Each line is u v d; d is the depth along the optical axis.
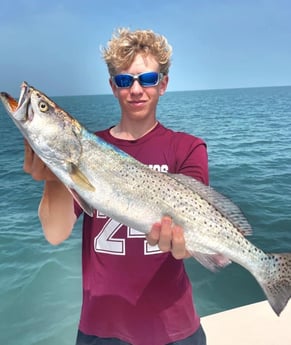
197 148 0.92
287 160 5.46
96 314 0.89
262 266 0.91
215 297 1.77
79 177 0.82
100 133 0.98
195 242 0.87
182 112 17.31
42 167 0.84
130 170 0.85
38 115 0.81
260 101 29.06
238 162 5.35
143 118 0.92
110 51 0.89
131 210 0.85
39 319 1.66
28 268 2.11
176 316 0.88
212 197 0.88
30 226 2.80
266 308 1.40
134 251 0.88
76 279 1.98
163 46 0.90
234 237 0.89
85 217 0.95
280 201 3.32
